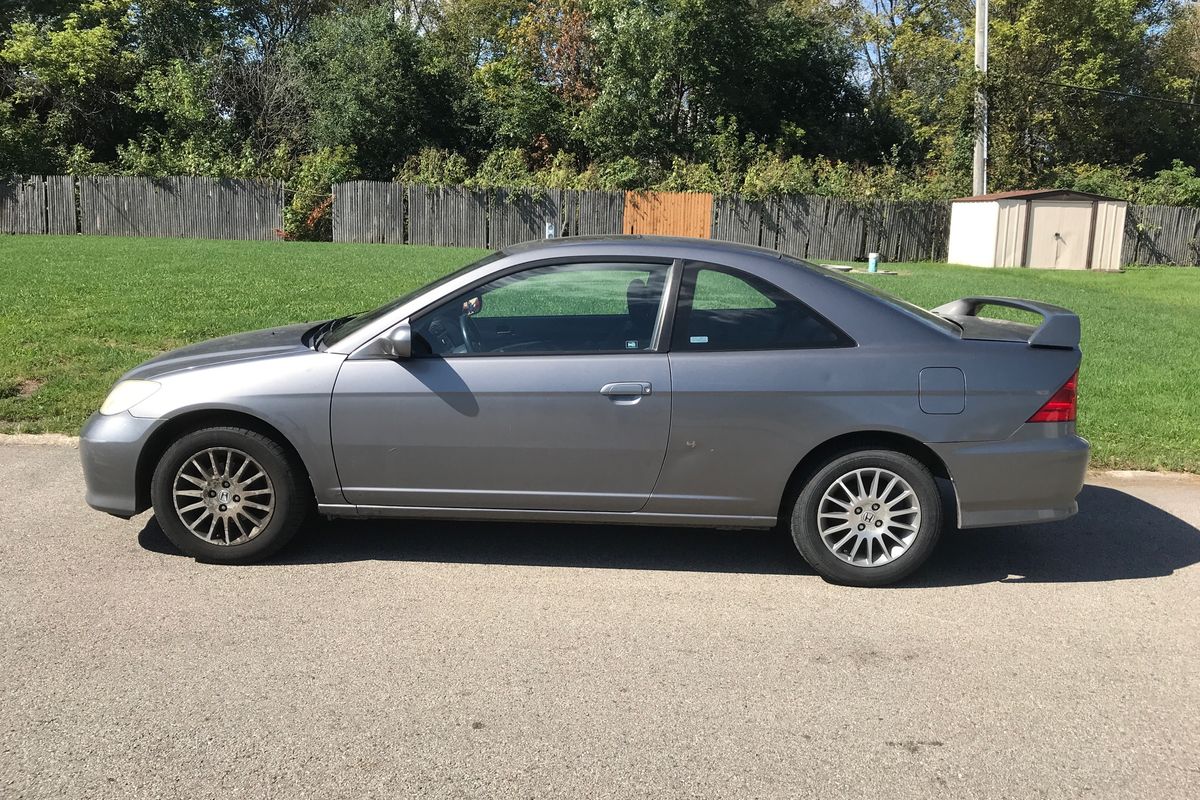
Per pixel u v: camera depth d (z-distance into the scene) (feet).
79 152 92.07
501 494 14.11
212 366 14.24
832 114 132.98
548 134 119.03
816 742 9.95
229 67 115.44
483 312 15.26
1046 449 13.83
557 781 9.14
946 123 117.50
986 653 12.15
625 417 13.67
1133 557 15.85
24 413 22.11
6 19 109.50
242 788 8.90
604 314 15.47
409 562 14.82
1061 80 110.32
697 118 120.06
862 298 14.17
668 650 12.01
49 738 9.64
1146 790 9.24
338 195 88.94
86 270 47.65
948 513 17.90
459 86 121.90
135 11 112.57
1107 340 36.81
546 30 126.21
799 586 14.29
